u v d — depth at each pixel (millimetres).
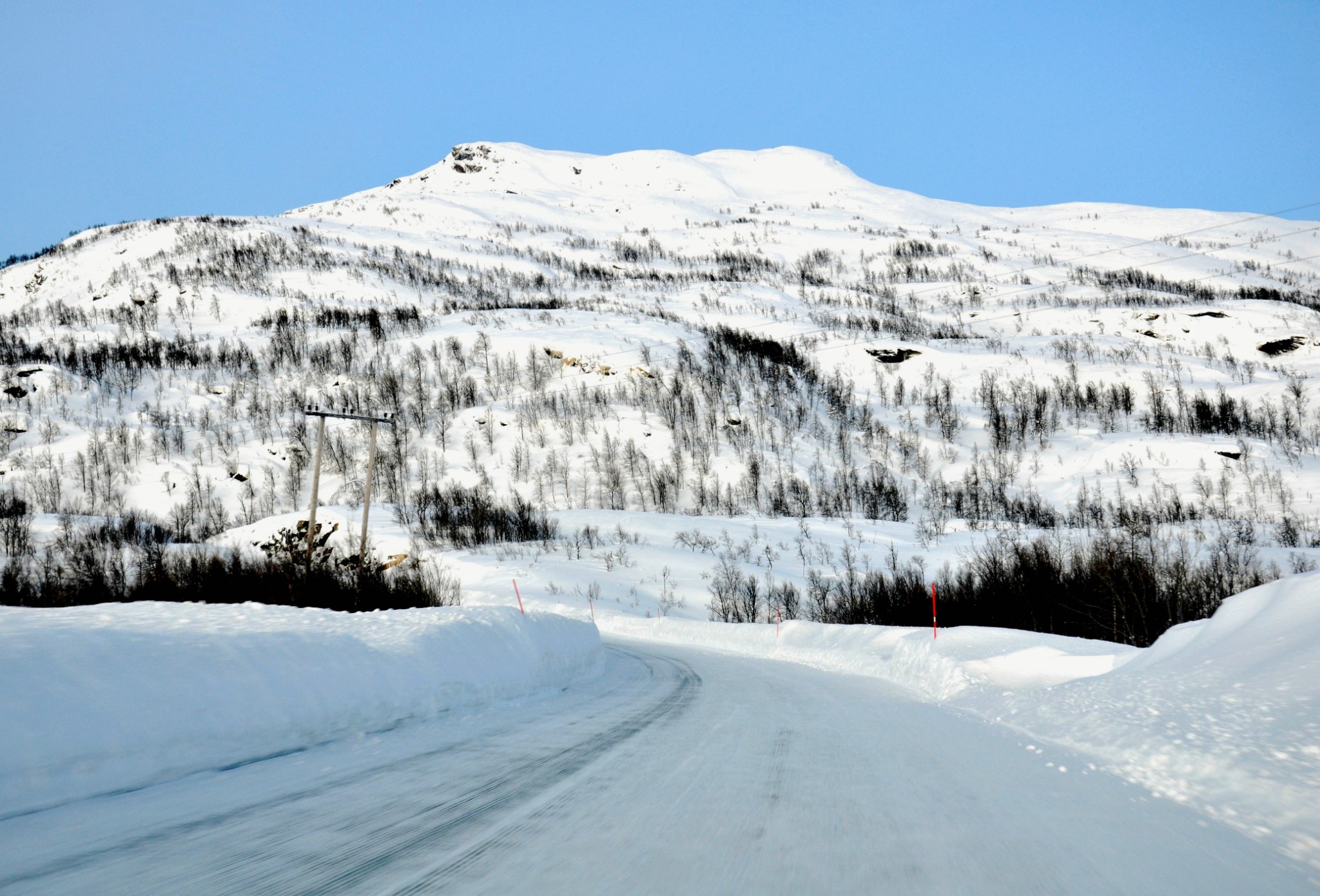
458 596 33750
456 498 80125
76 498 100125
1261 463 92625
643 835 3746
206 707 5551
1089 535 41000
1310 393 120438
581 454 114562
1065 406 136500
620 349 148875
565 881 3074
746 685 12727
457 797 4539
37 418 122562
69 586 22406
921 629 18328
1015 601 28281
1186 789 4672
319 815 4109
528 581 54500
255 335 186250
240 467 108312
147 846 3533
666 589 55188
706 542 68000
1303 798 3998
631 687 12133
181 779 4961
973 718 8359
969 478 106688
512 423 125500
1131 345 182875
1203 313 188625
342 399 136750
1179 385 133875
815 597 48812
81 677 5086
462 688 8594
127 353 158000
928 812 4266
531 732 7148
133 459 110875
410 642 8625
